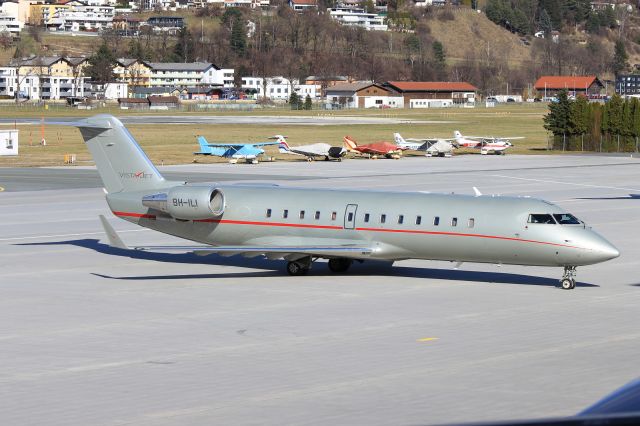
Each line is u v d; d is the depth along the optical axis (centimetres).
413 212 14375
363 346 10188
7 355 9794
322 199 15012
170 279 14725
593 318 11769
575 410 7869
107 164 16362
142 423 7506
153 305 12581
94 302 12794
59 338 10594
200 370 9181
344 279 14725
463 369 9194
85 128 16338
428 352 9912
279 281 14538
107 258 16838
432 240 14212
